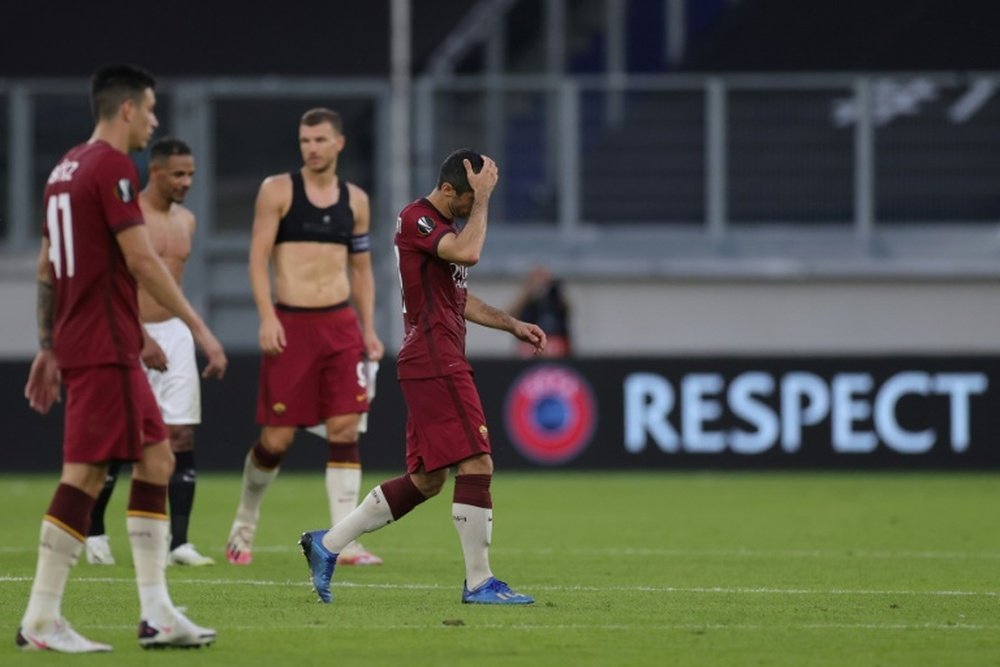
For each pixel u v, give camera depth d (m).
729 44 96.12
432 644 24.23
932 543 41.69
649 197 84.56
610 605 28.98
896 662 22.95
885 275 83.62
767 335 84.31
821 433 65.88
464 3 90.62
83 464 23.00
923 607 28.97
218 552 39.22
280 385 36.09
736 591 31.36
